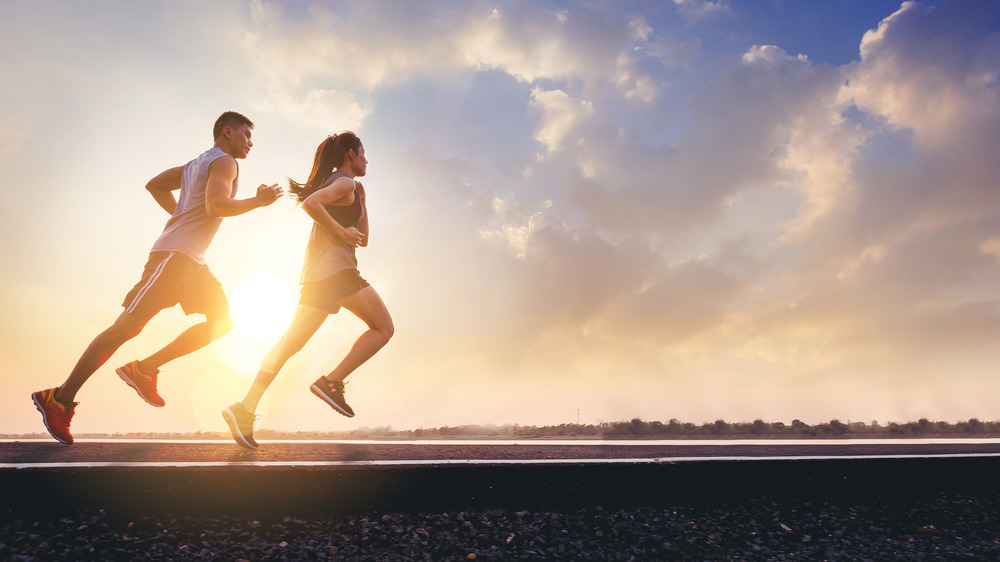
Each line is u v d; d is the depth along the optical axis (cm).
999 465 367
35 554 209
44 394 312
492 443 429
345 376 324
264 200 317
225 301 336
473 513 277
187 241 318
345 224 326
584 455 346
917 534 292
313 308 314
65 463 251
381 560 227
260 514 255
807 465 334
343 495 267
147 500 246
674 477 312
